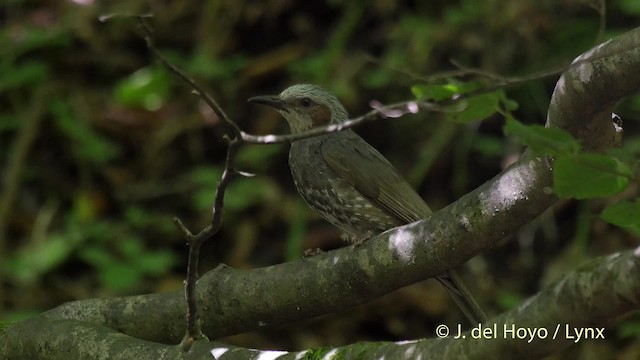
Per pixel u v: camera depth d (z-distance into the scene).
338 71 13.70
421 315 12.51
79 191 13.60
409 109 5.12
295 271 6.96
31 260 12.65
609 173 4.52
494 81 6.41
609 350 11.91
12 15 14.48
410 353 5.37
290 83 13.97
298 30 14.51
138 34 14.55
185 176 13.65
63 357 6.79
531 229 13.06
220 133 13.86
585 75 5.80
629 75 5.68
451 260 6.52
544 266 12.83
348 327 12.52
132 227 13.11
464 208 6.40
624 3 12.85
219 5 14.50
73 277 12.78
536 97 13.23
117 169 13.70
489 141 13.27
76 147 13.59
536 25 13.30
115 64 14.40
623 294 4.62
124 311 7.38
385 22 14.08
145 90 13.70
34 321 7.20
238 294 7.09
